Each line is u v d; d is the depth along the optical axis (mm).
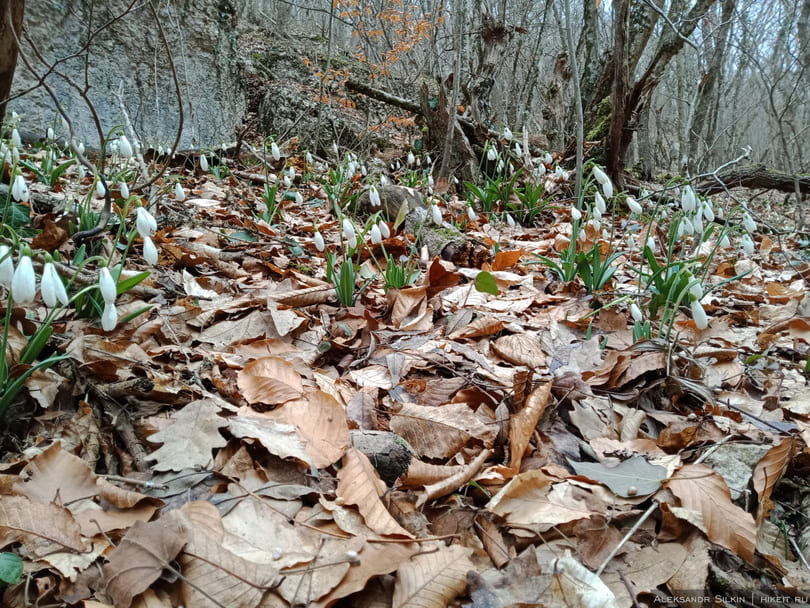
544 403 1785
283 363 1898
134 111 6375
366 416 1825
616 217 6914
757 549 1426
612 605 1165
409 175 7418
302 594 1119
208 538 1187
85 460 1461
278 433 1572
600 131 8906
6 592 1081
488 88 9047
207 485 1410
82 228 2666
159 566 1099
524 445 1688
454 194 7328
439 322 2826
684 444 1814
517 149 7762
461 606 1169
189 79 7008
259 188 5906
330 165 8570
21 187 2330
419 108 9305
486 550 1361
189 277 2838
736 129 21500
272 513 1342
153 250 1958
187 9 6836
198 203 4391
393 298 2877
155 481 1402
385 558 1233
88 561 1141
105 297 1532
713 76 12648
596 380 2166
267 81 11102
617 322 2834
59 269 1985
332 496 1436
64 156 5238
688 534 1422
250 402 1781
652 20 8875
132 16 6203
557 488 1551
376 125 10258
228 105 7746
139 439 1551
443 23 12281
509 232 5562
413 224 4410
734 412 2023
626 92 7797
